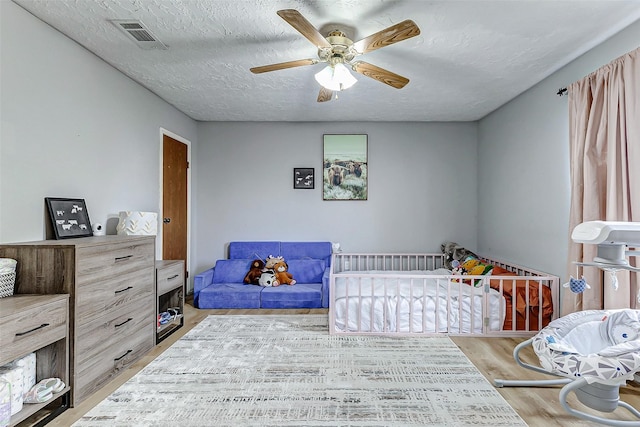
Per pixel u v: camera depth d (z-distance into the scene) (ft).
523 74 10.45
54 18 7.53
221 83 11.27
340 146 15.90
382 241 15.99
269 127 16.06
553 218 10.46
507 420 6.28
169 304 11.37
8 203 6.91
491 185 14.51
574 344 6.81
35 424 6.03
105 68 9.71
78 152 8.73
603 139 8.17
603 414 6.48
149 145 12.04
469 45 8.63
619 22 7.55
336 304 10.82
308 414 6.43
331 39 7.55
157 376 7.92
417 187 15.94
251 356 9.00
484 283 10.51
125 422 6.19
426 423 6.18
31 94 7.38
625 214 7.55
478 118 15.25
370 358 8.87
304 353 9.18
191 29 7.97
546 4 6.90
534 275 11.26
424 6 7.01
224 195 16.11
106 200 9.82
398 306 10.55
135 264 8.71
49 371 6.43
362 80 10.98
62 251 6.62
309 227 16.06
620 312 6.76
